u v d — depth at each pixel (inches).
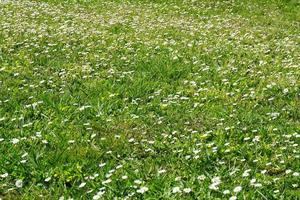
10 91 450.9
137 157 334.6
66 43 634.8
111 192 286.8
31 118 394.0
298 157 317.1
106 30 730.2
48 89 461.1
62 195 288.2
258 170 309.9
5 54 572.1
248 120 387.2
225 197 277.3
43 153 331.0
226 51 612.7
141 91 456.1
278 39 730.8
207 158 323.6
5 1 970.1
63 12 884.6
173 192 275.7
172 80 494.6
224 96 442.6
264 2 1087.6
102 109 410.9
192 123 386.9
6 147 340.8
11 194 292.0
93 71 519.2
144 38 680.4
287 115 403.2
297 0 1093.1
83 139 355.6
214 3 1053.2
